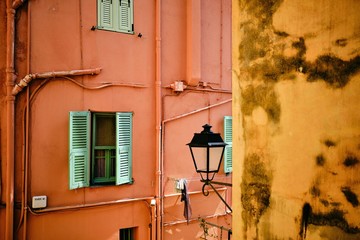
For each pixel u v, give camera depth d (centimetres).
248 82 165
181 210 750
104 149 689
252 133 161
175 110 751
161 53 734
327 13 122
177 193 745
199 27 760
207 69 795
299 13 134
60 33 630
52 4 623
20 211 595
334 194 118
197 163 388
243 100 169
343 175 115
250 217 161
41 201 600
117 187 679
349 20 113
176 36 754
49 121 619
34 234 602
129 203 691
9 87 584
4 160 589
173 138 748
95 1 665
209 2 799
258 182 156
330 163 119
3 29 592
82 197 644
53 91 623
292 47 138
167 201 734
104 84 669
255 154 159
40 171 610
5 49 592
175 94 752
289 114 138
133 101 700
